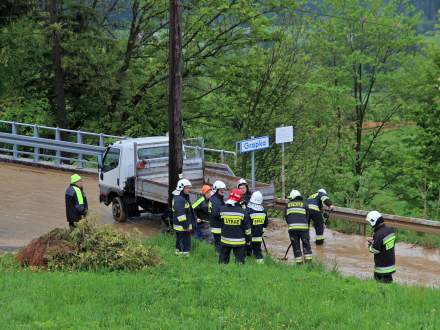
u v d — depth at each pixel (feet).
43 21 98.12
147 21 108.17
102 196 63.41
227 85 100.99
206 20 100.32
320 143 92.17
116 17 110.93
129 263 42.39
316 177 91.86
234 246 44.16
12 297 34.09
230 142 97.91
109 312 31.76
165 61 106.01
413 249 53.67
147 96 110.93
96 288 36.17
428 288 39.29
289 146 92.02
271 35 95.09
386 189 101.96
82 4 99.25
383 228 40.27
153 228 59.88
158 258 43.88
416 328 29.07
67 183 77.56
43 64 103.71
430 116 97.91
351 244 55.01
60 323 29.30
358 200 88.33
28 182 77.51
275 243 55.62
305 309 32.04
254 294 35.12
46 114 106.42
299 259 47.06
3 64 102.58
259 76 96.07
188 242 47.47
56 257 42.93
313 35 102.89
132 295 34.63
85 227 44.11
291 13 94.53
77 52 98.07
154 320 30.19
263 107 94.84
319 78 98.84
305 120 93.61
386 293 36.45
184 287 36.65
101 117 112.88
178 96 54.85
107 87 100.53
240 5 93.45
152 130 113.09
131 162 60.54
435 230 54.13
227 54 102.63
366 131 110.22
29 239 54.03
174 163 55.26
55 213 63.31
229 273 40.57
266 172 92.94
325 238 57.31
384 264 40.47
